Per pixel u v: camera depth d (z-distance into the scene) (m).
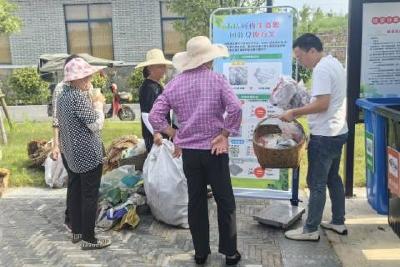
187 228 4.60
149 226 4.66
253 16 4.86
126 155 5.64
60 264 3.93
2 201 5.61
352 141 5.18
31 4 17.58
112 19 17.59
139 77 15.48
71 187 4.29
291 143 3.95
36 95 15.41
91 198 4.11
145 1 17.30
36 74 15.37
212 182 3.65
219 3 11.23
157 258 3.99
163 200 4.53
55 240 4.43
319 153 3.96
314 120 3.95
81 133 3.94
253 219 4.77
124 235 4.46
